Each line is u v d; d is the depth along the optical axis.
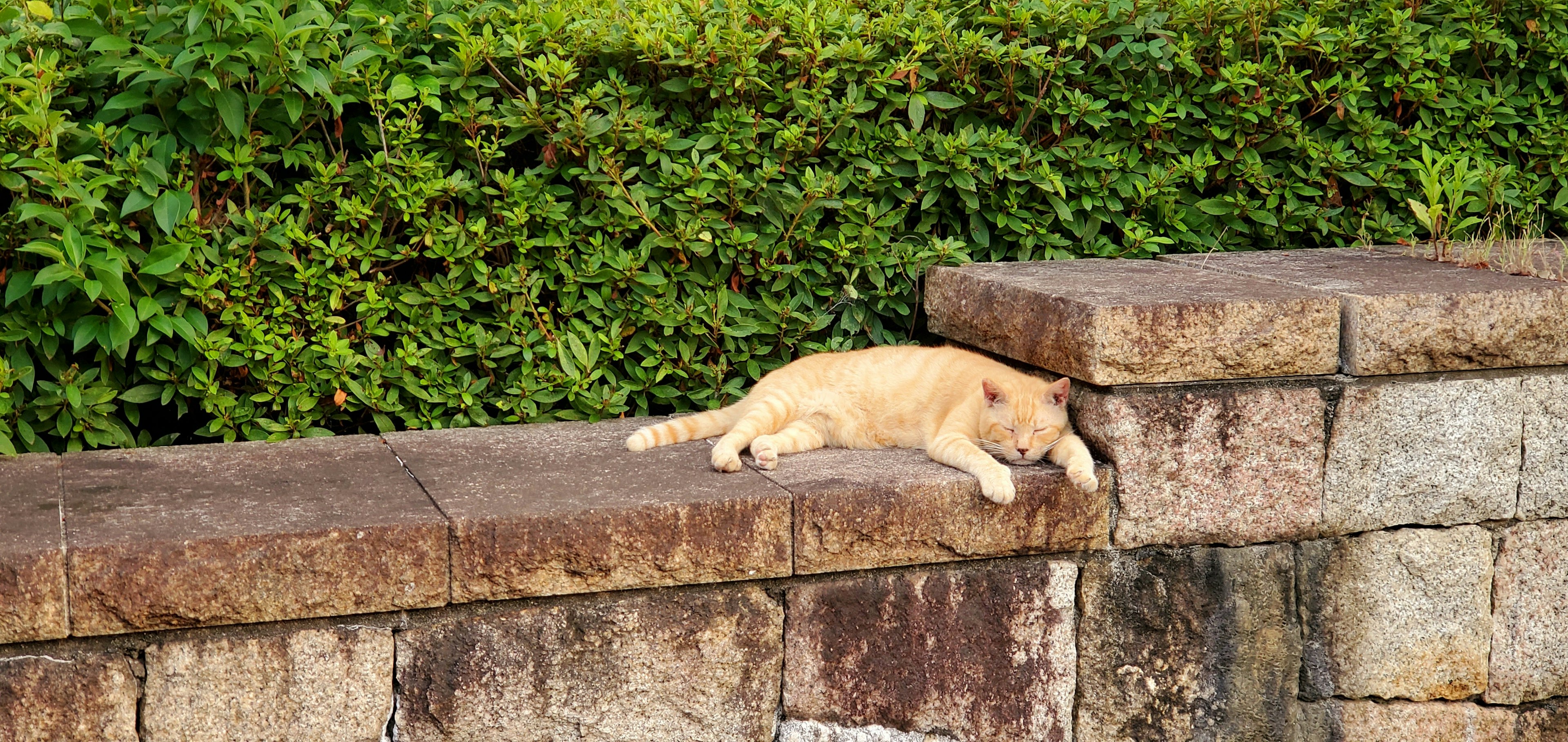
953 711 3.66
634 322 4.45
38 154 3.71
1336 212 5.00
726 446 3.67
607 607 3.33
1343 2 5.03
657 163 4.49
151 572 2.99
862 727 3.60
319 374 4.15
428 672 3.24
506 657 3.28
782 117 4.59
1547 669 4.09
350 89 4.19
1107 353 3.57
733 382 4.54
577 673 3.34
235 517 3.19
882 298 4.64
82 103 4.08
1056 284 4.00
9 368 3.91
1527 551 4.00
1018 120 4.79
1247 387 3.71
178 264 3.87
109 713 3.04
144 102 4.01
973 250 4.78
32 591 2.93
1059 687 3.74
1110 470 3.64
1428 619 3.96
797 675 3.52
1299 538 3.83
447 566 3.18
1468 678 4.03
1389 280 4.04
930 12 4.66
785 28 4.54
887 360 4.07
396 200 4.16
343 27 4.13
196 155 4.16
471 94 4.24
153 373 4.06
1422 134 5.01
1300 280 4.05
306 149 4.22
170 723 3.09
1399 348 3.75
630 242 4.51
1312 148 4.88
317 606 3.12
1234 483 3.73
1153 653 3.79
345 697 3.19
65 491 3.40
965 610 3.61
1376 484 3.83
